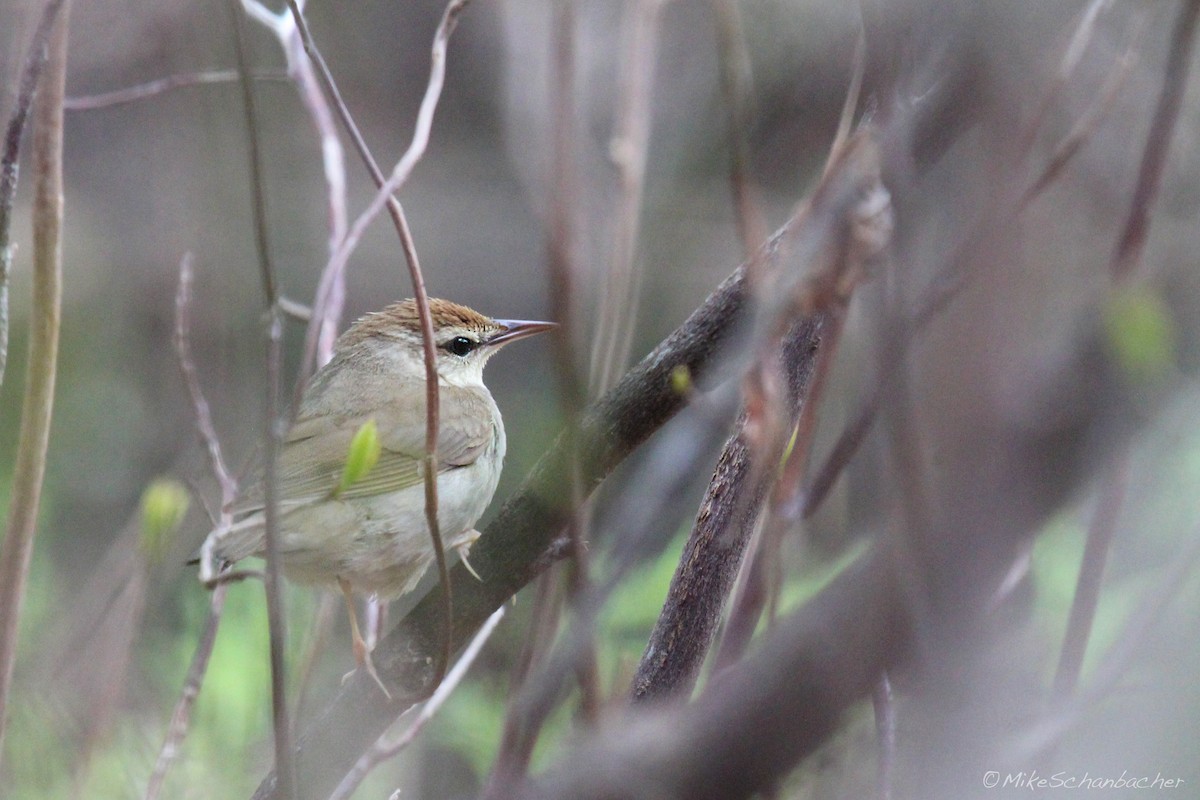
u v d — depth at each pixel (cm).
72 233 1905
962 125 464
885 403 418
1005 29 453
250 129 481
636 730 430
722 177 1369
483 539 693
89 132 1875
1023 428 395
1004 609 474
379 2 1980
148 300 1886
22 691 871
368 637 902
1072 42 492
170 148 1744
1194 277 440
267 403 505
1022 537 392
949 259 462
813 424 536
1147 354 390
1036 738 457
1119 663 481
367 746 730
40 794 850
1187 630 486
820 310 533
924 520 398
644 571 891
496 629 995
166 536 778
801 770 543
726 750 406
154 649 1114
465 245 1873
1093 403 390
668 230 1331
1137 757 468
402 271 1900
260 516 820
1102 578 577
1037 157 578
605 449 641
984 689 409
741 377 514
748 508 643
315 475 919
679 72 1376
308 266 1803
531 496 677
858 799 566
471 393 1050
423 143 671
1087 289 485
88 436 1817
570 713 842
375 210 663
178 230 1772
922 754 425
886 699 518
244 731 1042
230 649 1099
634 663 841
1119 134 591
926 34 462
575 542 450
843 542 683
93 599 1030
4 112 802
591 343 921
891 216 451
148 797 728
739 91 464
